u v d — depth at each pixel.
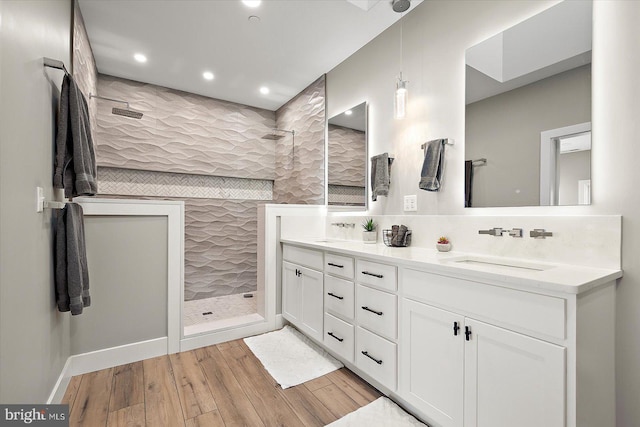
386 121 2.54
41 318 1.39
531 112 1.63
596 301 1.15
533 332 1.11
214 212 4.00
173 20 2.41
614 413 1.28
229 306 3.50
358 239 2.75
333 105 3.18
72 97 1.62
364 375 1.95
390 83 2.49
